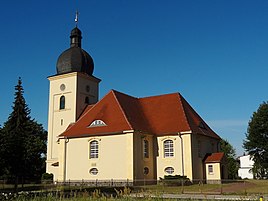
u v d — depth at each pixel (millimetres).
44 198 17312
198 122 55375
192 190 37719
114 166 48594
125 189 17359
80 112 62125
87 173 50406
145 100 59562
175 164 50625
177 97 57062
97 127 51312
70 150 52438
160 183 46438
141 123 52406
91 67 65438
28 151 51188
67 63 63750
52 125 62969
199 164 51781
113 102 53562
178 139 51156
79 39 66062
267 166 69625
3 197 17516
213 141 58031
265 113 70250
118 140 49094
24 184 53031
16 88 69625
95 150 50688
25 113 69562
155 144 52750
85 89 63906
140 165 49062
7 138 44312
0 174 43938
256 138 70250
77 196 17984
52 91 64375
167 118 54406
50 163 61188
